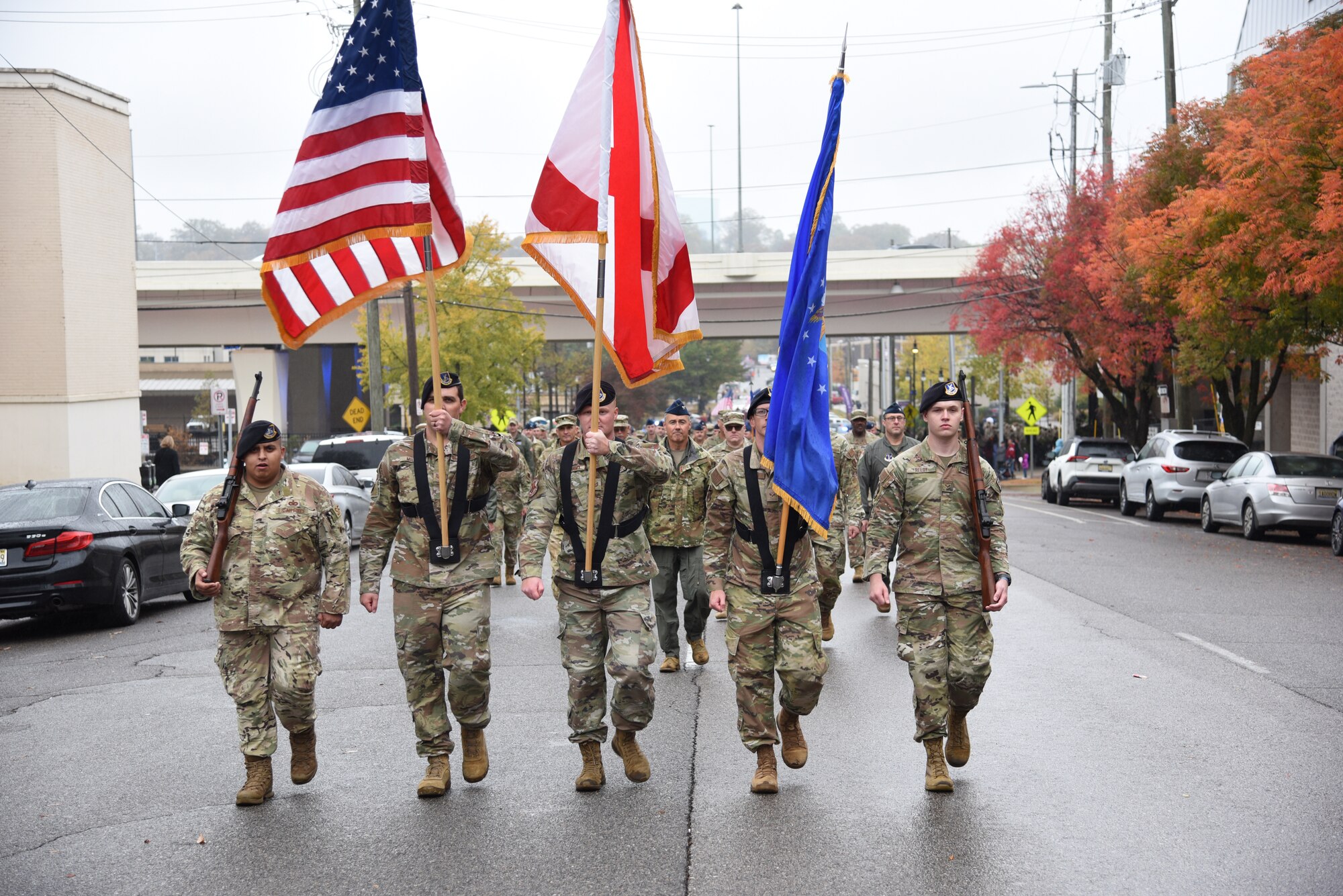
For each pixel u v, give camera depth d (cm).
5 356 2923
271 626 655
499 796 659
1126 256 2788
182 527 1522
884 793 653
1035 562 1777
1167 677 948
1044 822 600
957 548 651
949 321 5041
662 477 666
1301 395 3609
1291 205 1984
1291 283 2027
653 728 811
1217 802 629
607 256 741
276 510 659
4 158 2898
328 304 749
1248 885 513
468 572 658
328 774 711
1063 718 813
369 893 519
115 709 908
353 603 1455
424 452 660
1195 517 2878
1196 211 2167
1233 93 2780
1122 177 3198
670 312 769
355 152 736
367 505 2134
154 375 9112
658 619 1030
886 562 660
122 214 3186
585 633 664
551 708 866
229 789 686
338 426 6800
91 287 3048
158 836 603
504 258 5075
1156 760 709
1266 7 3397
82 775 722
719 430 1414
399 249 741
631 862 550
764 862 548
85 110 3031
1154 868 533
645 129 745
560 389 10225
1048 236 3538
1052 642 1102
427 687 662
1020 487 4662
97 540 1313
